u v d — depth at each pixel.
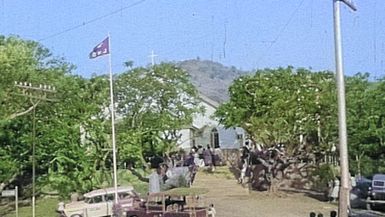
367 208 33.91
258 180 44.53
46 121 45.81
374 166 46.78
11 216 41.31
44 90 42.06
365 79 53.09
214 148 68.94
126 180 48.53
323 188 42.44
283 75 46.50
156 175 39.28
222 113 47.31
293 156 44.53
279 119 44.09
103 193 38.69
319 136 44.16
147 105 56.00
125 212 35.28
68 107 46.75
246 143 55.28
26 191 46.94
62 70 48.47
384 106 48.56
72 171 45.59
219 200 40.28
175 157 53.34
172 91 57.19
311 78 46.19
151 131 54.25
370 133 47.66
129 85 55.44
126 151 48.19
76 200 41.53
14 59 41.47
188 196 32.97
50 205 44.91
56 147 45.34
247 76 48.28
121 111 54.91
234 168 53.59
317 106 43.78
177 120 56.91
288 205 37.84
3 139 44.84
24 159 45.59
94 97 48.75
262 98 44.84
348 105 48.81
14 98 42.00
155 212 33.41
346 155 20.73
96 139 46.97
